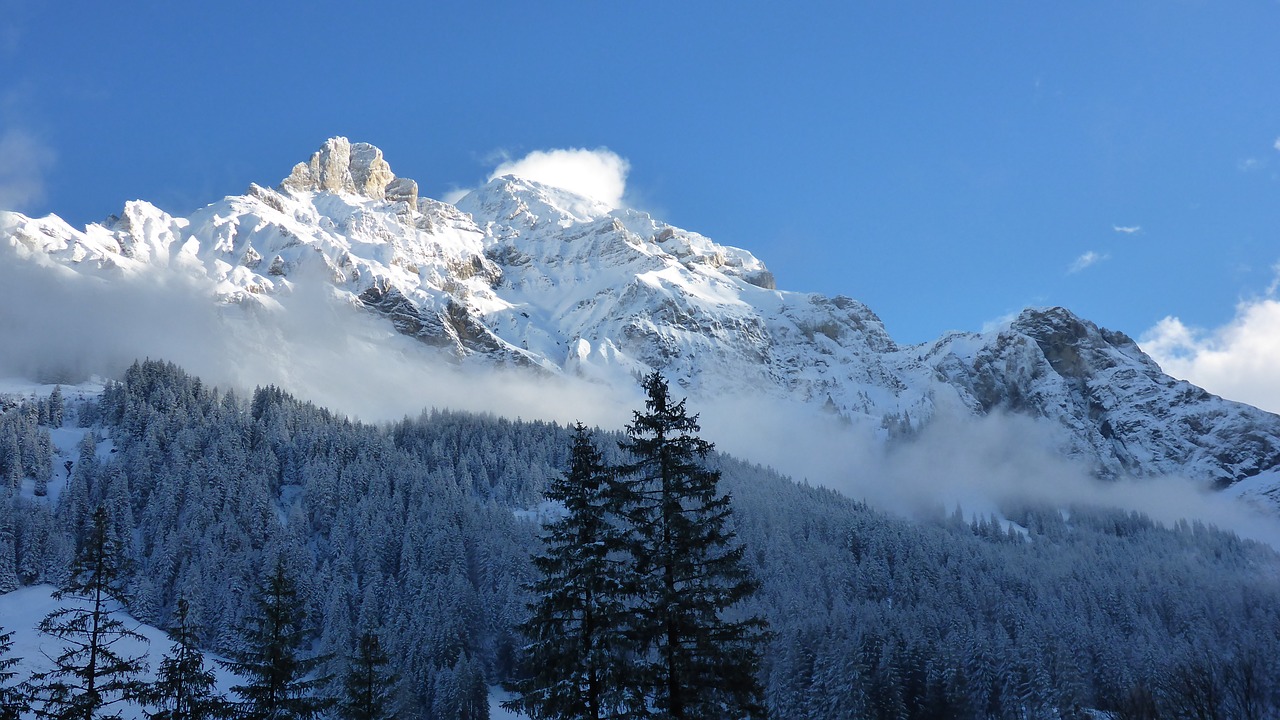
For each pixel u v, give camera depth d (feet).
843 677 320.70
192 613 360.28
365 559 475.72
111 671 120.98
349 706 137.39
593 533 109.70
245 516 503.61
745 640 106.52
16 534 437.99
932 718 354.54
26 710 116.06
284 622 135.13
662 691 105.81
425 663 352.49
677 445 108.47
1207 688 178.40
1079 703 347.77
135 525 497.46
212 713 126.82
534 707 105.81
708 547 107.04
